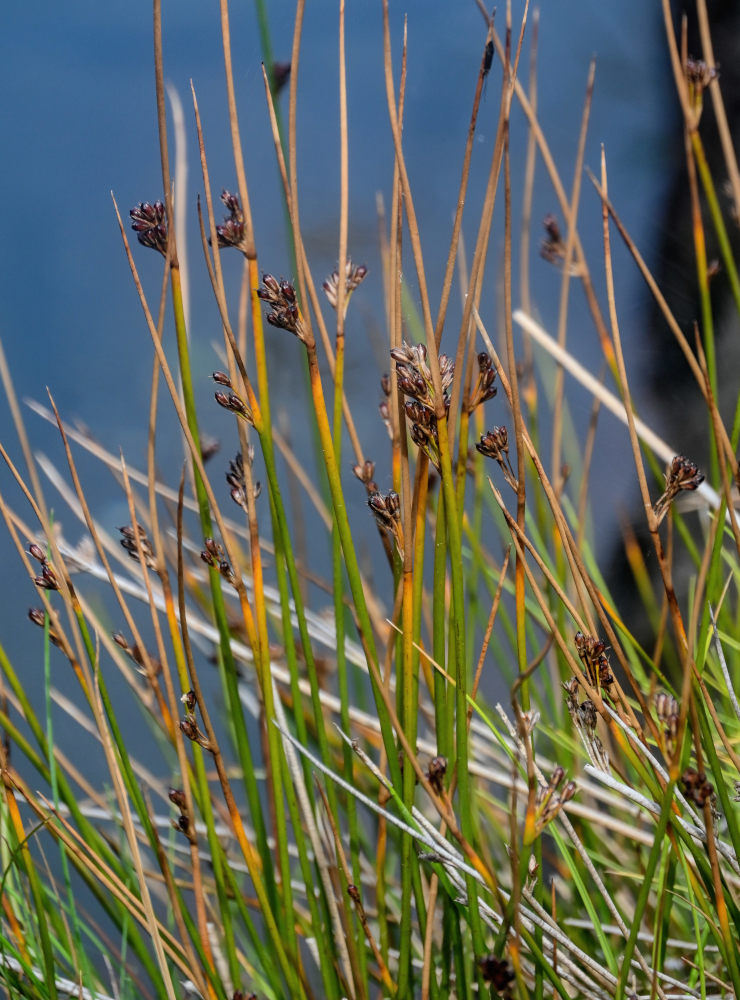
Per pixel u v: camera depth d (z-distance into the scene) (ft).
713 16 6.54
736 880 4.06
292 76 3.94
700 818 3.93
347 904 4.07
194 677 4.00
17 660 6.07
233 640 4.52
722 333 6.25
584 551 4.57
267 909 4.05
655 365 6.55
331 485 3.95
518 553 3.93
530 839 3.82
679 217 6.53
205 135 8.79
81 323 8.93
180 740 4.05
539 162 8.18
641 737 3.97
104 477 7.50
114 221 9.69
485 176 8.55
